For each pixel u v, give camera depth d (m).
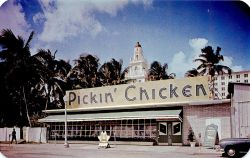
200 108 22.02
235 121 20.80
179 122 22.53
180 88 23.25
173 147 21.09
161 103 23.33
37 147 22.55
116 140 24.56
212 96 25.33
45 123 28.17
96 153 18.14
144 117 22.97
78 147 22.25
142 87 24.75
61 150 20.17
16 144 26.30
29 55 29.03
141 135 23.70
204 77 22.56
